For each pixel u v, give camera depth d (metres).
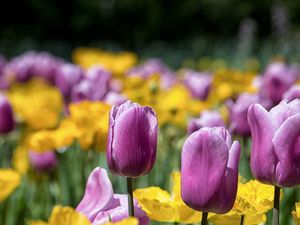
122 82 5.39
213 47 17.89
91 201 1.97
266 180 1.96
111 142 2.02
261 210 2.04
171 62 15.30
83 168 3.67
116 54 17.92
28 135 4.25
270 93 4.59
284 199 3.34
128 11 22.27
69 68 4.54
